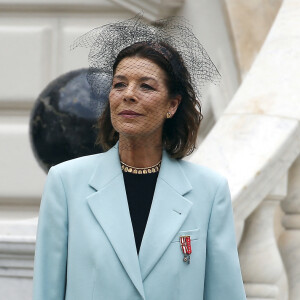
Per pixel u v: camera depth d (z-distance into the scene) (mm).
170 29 10086
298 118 14188
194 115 9625
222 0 22109
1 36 27250
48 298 9078
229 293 9227
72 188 9180
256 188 13422
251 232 13781
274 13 22141
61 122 16859
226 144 14125
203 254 9102
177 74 9266
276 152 13656
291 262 14500
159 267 8891
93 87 10055
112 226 8945
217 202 9344
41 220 9219
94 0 26578
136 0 24344
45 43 27000
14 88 27016
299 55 15328
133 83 9008
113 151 9477
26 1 26844
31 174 26797
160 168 9383
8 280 13898
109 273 8781
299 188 14414
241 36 22016
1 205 27062
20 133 26953
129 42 9859
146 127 9062
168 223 9047
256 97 14867
